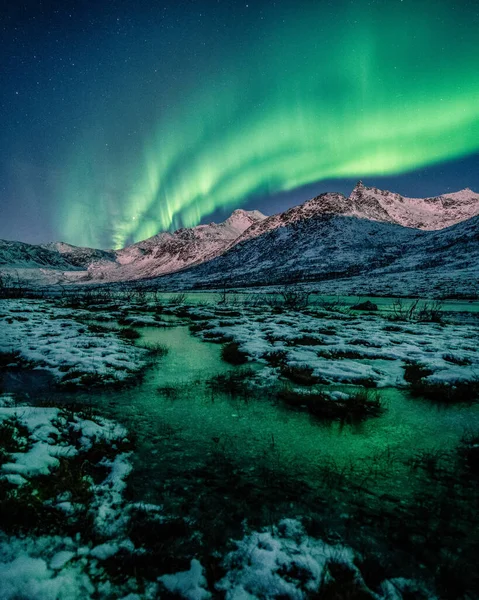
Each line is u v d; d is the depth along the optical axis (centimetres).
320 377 820
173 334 1481
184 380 798
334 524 328
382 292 5666
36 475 367
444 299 4250
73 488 356
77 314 2200
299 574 268
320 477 410
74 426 506
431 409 646
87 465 420
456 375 811
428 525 330
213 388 740
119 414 593
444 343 1224
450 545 306
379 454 472
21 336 1227
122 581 255
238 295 5597
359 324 1772
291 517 336
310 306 3097
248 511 342
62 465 397
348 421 582
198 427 547
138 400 664
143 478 397
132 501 352
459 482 407
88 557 274
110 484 381
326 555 288
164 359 1007
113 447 468
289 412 616
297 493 376
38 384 747
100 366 871
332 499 367
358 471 427
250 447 483
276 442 500
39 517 307
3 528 289
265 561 278
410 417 607
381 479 409
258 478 404
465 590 260
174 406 636
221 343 1267
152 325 1755
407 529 323
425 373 842
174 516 330
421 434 539
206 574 265
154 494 366
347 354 1046
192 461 440
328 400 654
